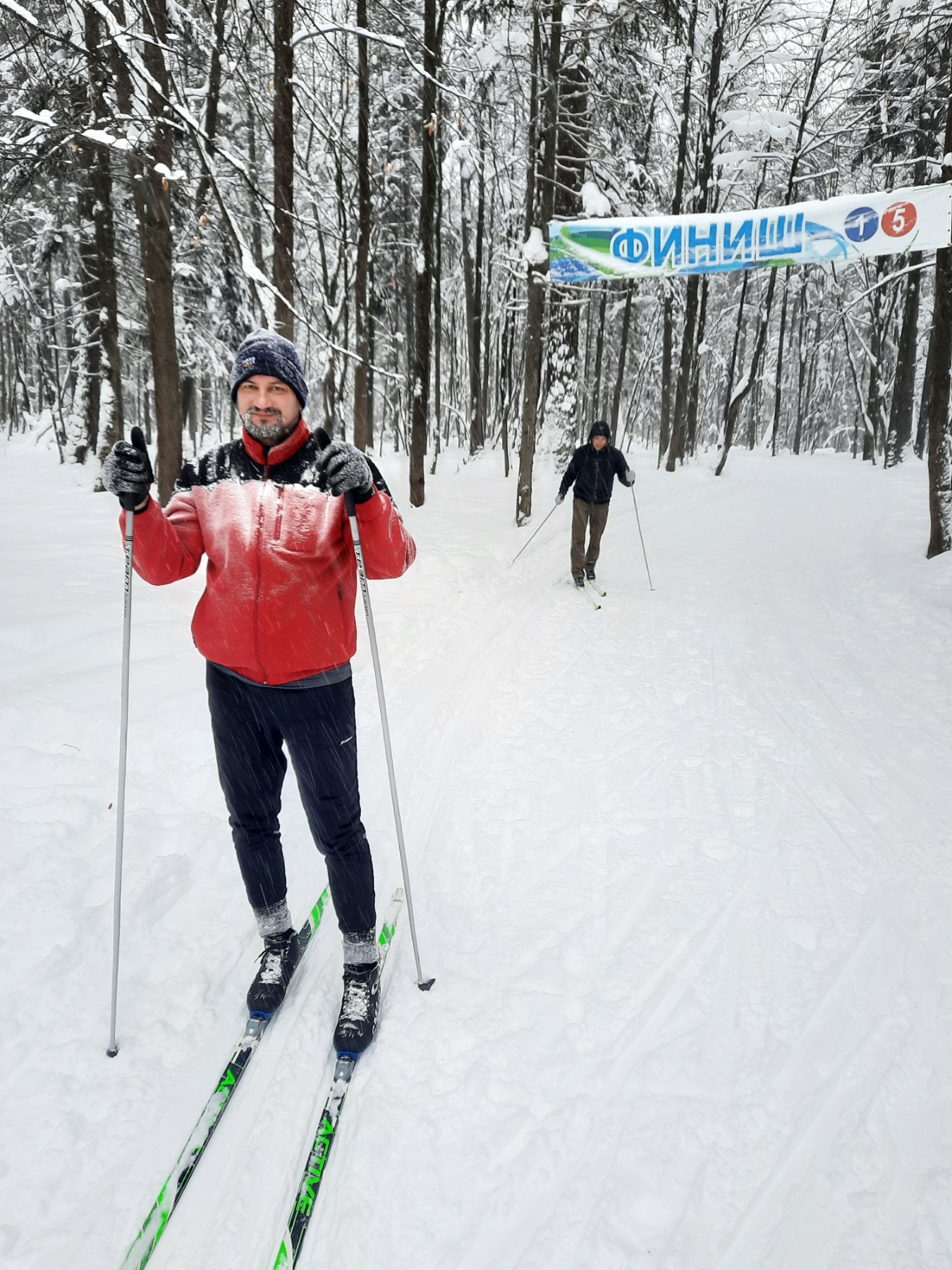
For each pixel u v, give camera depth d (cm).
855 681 497
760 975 234
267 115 1020
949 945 247
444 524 1024
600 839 315
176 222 978
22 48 512
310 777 201
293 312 629
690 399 2375
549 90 917
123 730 199
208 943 246
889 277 948
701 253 823
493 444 2028
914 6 1150
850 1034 211
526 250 941
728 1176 171
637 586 764
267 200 628
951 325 733
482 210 1812
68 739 356
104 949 237
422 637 566
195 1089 193
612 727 428
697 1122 184
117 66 599
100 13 510
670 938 252
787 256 786
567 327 1347
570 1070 199
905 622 627
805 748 398
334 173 1397
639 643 577
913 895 274
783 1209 163
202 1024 214
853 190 1986
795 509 1307
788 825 323
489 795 351
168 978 230
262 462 190
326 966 238
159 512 180
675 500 1466
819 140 1731
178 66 840
